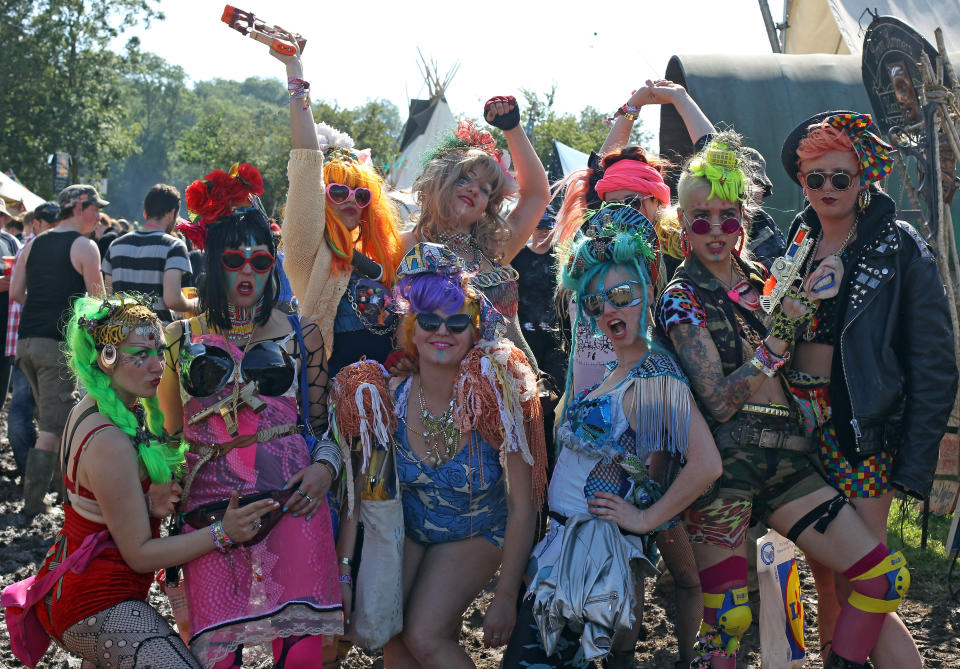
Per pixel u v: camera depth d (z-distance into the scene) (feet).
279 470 9.92
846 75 27.55
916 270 10.43
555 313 15.01
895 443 10.71
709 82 26.63
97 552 9.40
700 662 10.44
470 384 10.44
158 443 9.72
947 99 18.16
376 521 10.41
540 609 9.82
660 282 11.36
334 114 129.70
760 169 12.80
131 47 137.18
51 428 20.76
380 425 10.46
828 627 11.88
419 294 10.46
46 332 20.62
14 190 50.85
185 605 10.64
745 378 9.96
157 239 21.97
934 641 13.97
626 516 10.03
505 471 10.61
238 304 10.08
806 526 10.36
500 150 14.12
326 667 11.05
